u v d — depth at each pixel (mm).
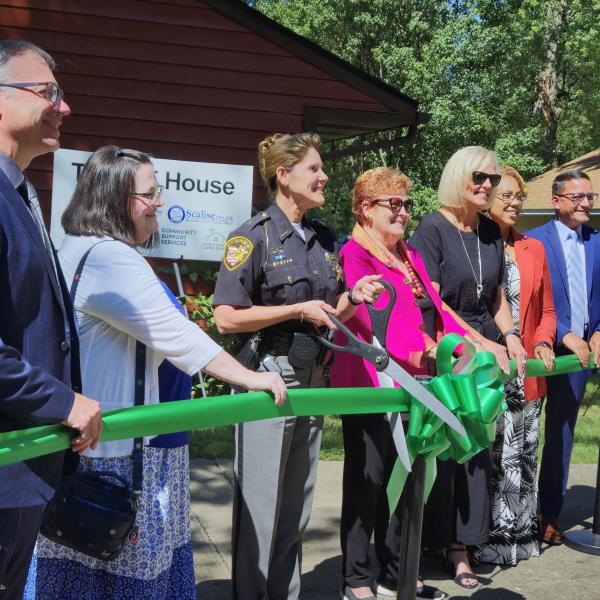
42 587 2549
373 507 3574
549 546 4613
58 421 1896
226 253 2998
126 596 2543
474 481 3900
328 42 27500
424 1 25922
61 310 2055
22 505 1967
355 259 3512
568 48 24672
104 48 7688
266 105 8070
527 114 27094
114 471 2494
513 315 4242
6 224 1930
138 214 2520
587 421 8125
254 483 3041
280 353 2992
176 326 2408
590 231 4910
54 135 2088
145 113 7805
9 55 2016
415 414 2668
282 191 3102
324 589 3822
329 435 6711
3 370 1793
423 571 4090
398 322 3492
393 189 3531
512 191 4195
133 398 2490
